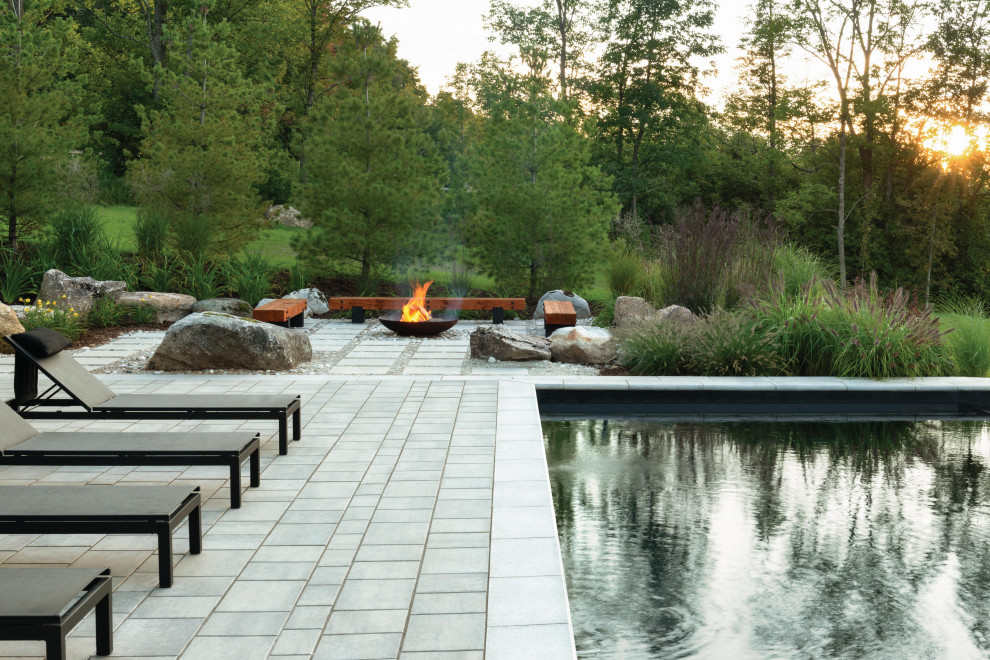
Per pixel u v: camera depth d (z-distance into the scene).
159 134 18.34
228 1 36.19
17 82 16.55
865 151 38.72
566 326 13.64
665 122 45.12
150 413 6.36
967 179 37.41
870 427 8.96
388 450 6.64
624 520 5.79
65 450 4.98
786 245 15.51
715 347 10.84
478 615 3.62
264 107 35.22
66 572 3.11
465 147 42.34
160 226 17.58
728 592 4.59
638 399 9.81
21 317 13.07
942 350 11.04
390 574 4.10
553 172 18.25
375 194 17.12
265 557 4.33
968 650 3.94
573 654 3.26
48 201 17.06
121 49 37.62
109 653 3.24
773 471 7.14
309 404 8.53
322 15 39.44
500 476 5.87
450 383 9.77
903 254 38.09
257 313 13.27
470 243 18.89
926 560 5.07
